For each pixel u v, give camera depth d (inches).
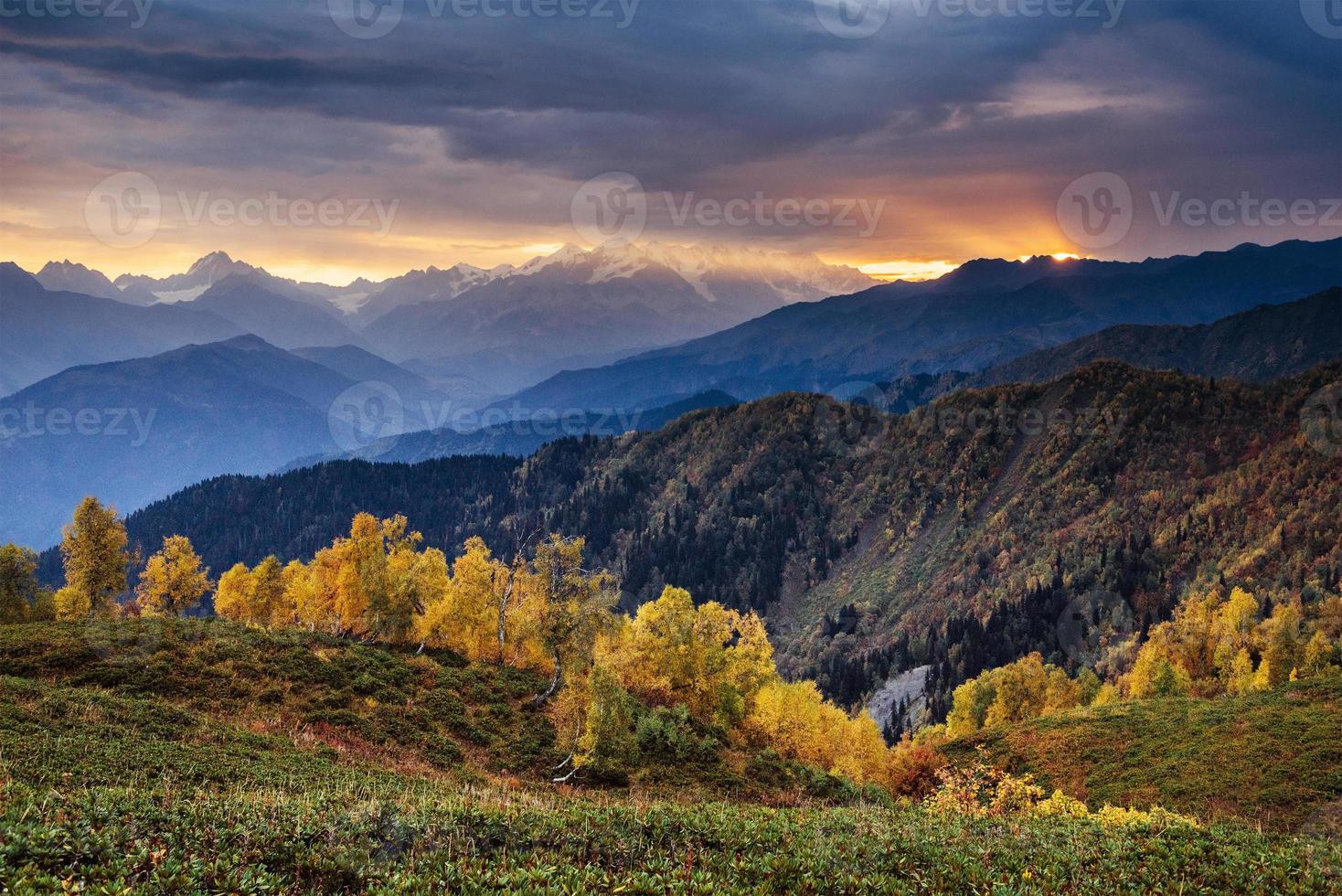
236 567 3700.8
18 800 884.6
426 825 1007.0
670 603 3115.2
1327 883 994.7
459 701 2532.0
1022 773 2950.3
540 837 1034.1
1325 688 3026.6
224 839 874.8
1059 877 1032.8
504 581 3149.6
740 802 2187.5
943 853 1088.2
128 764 1503.4
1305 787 2361.0
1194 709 3186.5
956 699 5388.8
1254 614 5629.9
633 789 2159.2
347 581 3139.8
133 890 688.4
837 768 2847.0
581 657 2637.8
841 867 989.8
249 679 2370.8
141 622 2704.2
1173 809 2426.2
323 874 834.2
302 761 1803.6
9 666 2201.0
